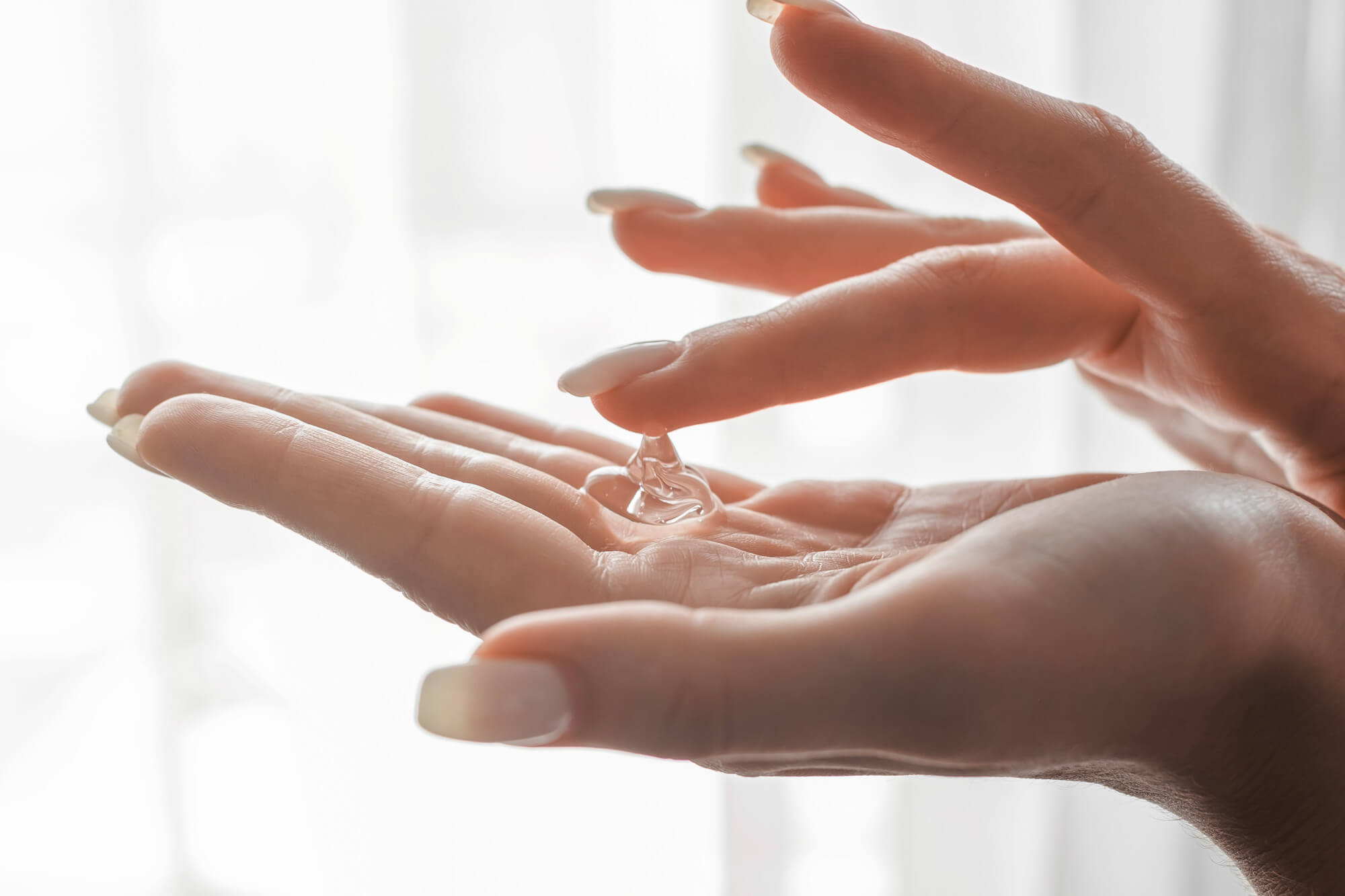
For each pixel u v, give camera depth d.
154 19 0.63
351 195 0.66
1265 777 0.33
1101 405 0.72
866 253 0.42
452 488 0.33
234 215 0.65
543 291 0.67
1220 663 0.31
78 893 0.70
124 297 0.64
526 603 0.32
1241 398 0.37
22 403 0.65
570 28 0.65
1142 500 0.31
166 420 0.33
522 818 0.72
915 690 0.29
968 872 0.72
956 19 0.67
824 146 0.67
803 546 0.37
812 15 0.33
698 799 0.72
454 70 0.64
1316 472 0.37
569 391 0.35
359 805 0.71
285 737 0.70
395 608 0.70
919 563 0.30
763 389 0.36
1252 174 0.71
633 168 0.67
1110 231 0.35
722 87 0.65
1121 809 0.71
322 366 0.67
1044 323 0.38
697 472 0.41
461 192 0.65
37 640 0.68
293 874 0.71
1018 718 0.30
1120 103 0.69
